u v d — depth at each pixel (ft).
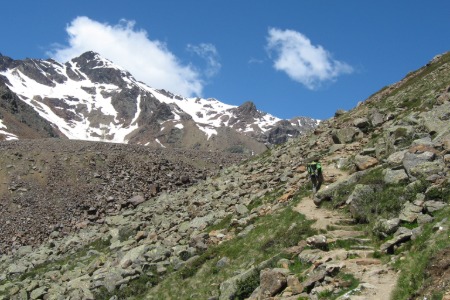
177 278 95.50
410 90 175.52
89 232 177.68
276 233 89.92
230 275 84.79
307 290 62.08
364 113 173.88
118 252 127.95
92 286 110.01
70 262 143.64
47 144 321.32
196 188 184.24
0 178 265.75
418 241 61.16
